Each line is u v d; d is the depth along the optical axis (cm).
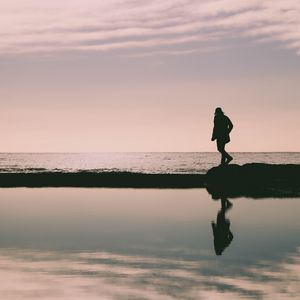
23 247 735
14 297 470
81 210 1233
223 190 1767
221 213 1145
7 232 888
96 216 1122
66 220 1056
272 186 1811
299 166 1894
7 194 1680
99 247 734
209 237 820
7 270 580
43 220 1059
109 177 2319
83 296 472
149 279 534
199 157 12550
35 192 1758
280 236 823
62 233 873
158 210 1219
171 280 529
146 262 623
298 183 1798
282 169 1881
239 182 1827
